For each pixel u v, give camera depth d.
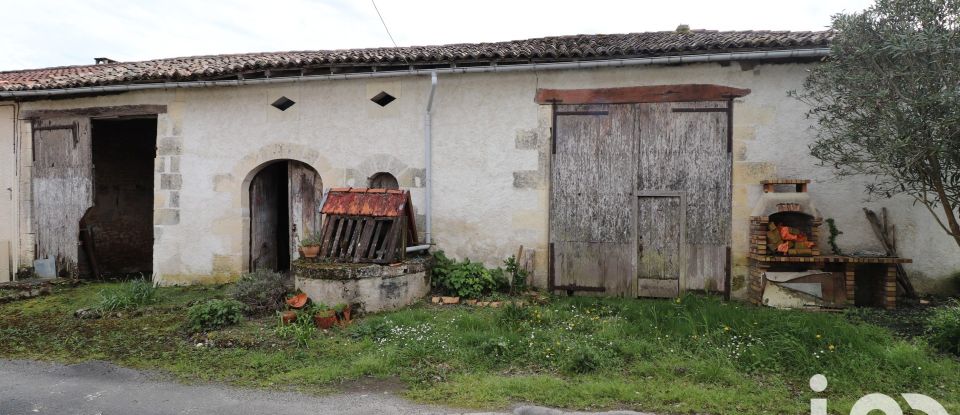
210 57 9.11
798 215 6.42
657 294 6.73
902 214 6.25
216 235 7.77
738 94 6.49
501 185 7.09
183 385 4.12
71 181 8.32
